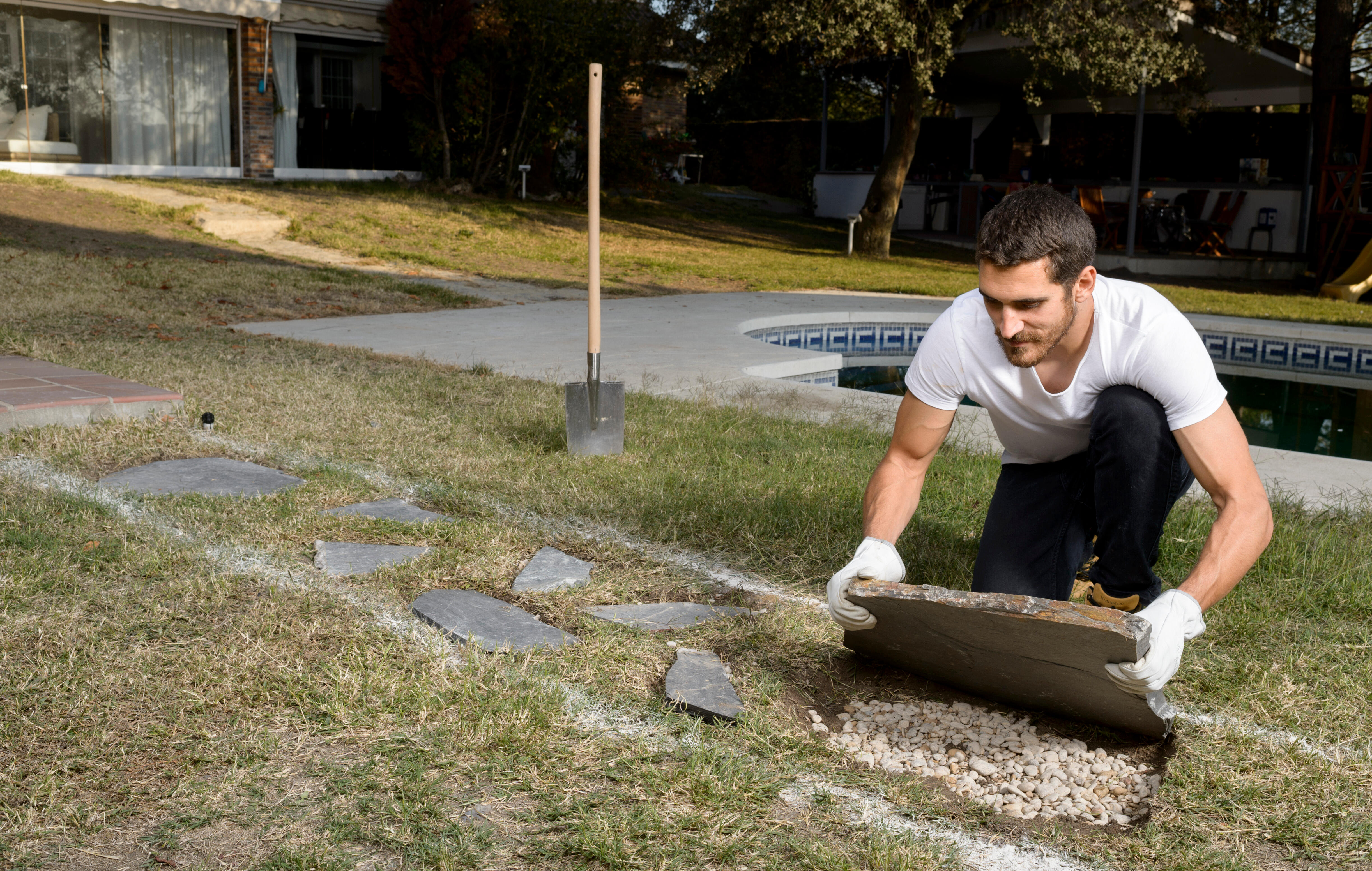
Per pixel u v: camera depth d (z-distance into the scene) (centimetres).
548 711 213
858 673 249
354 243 1310
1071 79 1953
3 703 207
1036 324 187
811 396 601
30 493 337
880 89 2259
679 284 1302
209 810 177
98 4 1455
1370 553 329
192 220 1262
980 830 185
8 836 168
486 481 385
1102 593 229
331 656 236
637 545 329
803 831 182
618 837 173
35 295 787
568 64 1777
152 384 511
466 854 167
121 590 265
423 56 1683
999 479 254
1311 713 226
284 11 1606
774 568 316
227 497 345
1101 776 204
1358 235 1495
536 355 706
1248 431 672
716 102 3444
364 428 454
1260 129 2050
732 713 218
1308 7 2258
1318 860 177
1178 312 211
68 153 1473
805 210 2497
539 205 1845
